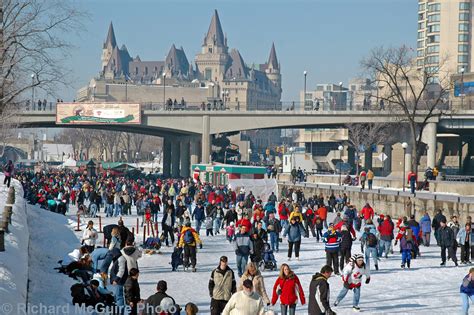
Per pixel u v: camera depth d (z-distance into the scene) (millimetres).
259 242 56219
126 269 40344
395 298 48906
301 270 61000
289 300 37625
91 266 51281
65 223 98125
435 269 62281
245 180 145875
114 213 122312
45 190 124875
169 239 83438
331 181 186375
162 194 134875
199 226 89938
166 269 61906
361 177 141750
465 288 41156
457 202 100000
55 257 61125
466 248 65500
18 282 38250
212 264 64875
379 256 69000
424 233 79688
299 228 66812
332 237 57719
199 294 49969
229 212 82688
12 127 157250
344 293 45062
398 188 147375
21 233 57125
